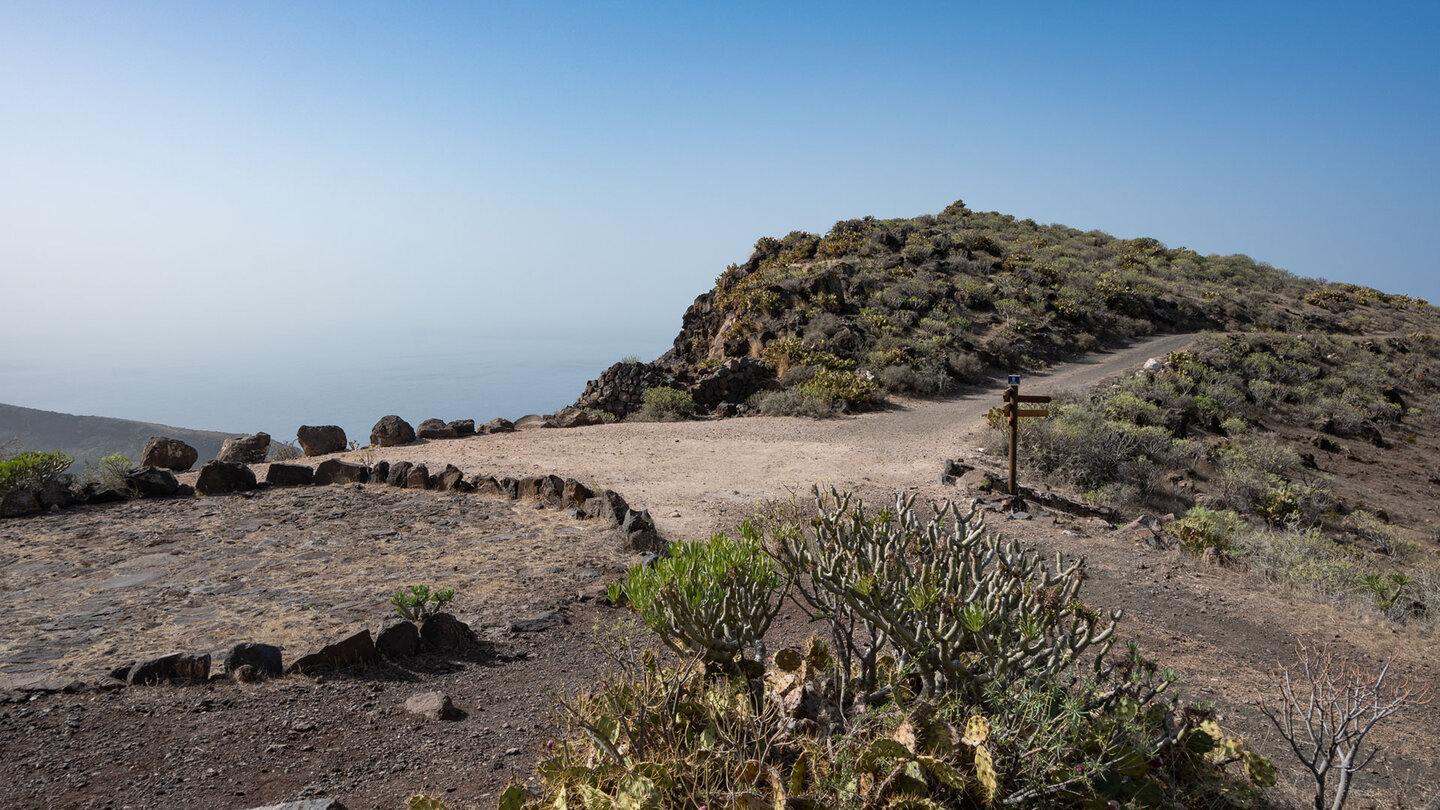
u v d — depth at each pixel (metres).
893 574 3.79
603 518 11.41
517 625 7.30
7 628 7.04
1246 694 6.33
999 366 32.31
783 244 51.06
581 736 4.02
